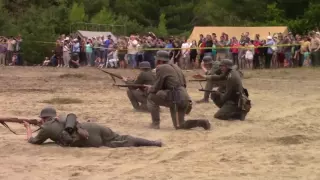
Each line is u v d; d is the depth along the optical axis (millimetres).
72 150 11180
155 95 14258
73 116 11664
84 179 8984
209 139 12852
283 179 8914
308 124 15266
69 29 56406
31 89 24156
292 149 11438
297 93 23859
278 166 9844
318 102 20609
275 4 65250
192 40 39688
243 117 15930
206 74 18875
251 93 23766
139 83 17250
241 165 9930
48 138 11758
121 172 9445
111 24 61531
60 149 11227
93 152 11047
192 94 23188
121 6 70812
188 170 9531
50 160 10398
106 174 9305
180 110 14203
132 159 10500
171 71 14117
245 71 34781
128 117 16312
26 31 49062
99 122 15383
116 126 14750
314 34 37875
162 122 15516
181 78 14305
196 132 13797
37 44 44000
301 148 11555
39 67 40188
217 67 18641
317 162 10172
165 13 71562
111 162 10242
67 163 10180
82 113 16938
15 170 9555
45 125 11562
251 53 36500
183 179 8891
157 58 14344
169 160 10414
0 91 23250
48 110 11844
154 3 72688
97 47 39969
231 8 68750
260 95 22984
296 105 19688
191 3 71688
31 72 34594
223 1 69438
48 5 68250
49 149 11211
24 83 27391
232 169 9609
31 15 58281
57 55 41375
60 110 17562
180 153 11023
